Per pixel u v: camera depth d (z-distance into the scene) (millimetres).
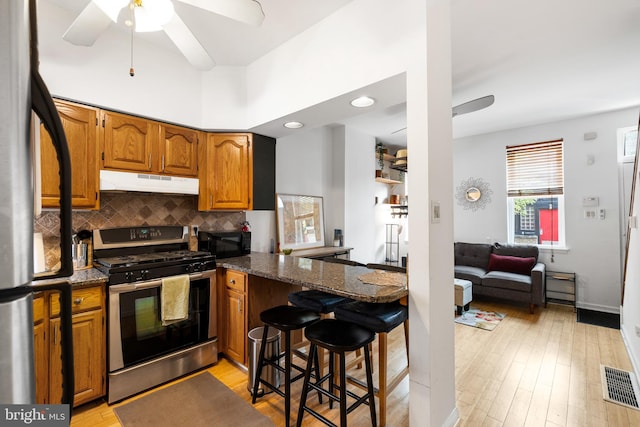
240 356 2576
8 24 410
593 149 4230
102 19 1564
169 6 1450
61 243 512
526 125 4668
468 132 5059
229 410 2062
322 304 2133
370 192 5141
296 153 4211
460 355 2883
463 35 2367
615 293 4094
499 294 4254
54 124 494
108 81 2391
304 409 1788
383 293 1677
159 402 2145
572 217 4391
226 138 3027
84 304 2023
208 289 2623
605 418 1998
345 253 4363
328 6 2119
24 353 444
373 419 1771
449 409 1895
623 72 2949
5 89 403
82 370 2008
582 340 3215
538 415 2025
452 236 1945
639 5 2029
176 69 2775
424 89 1695
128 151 2486
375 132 5031
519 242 4891
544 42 2465
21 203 425
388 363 2754
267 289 2684
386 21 1881
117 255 2564
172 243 2914
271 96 2691
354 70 2045
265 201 3188
